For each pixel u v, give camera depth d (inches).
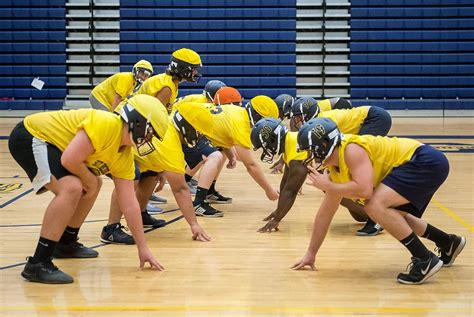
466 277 192.5
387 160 185.9
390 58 664.4
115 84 375.9
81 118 185.0
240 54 668.1
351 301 170.7
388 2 663.8
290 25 665.0
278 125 235.1
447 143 496.1
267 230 249.4
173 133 233.3
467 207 292.7
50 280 184.7
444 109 662.5
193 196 313.3
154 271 197.9
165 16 667.4
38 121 185.9
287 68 665.0
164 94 295.9
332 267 203.0
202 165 297.4
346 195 181.0
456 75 663.1
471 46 661.3
